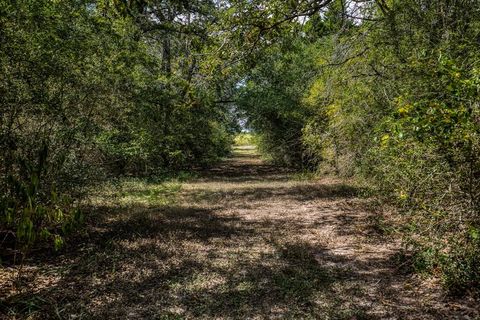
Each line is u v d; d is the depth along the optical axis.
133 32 13.34
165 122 15.48
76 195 6.64
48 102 6.07
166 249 5.85
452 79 3.71
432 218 4.20
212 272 4.91
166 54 17.55
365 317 3.69
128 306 3.91
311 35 8.19
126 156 12.10
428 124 3.51
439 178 4.11
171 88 14.72
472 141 3.61
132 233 6.78
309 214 8.88
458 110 3.46
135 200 10.46
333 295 4.22
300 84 18.16
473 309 3.77
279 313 3.80
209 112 20.05
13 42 5.53
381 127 5.23
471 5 6.82
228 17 6.66
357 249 5.98
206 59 7.46
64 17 7.79
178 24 15.59
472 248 4.05
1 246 5.23
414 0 7.46
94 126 7.76
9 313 3.61
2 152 5.18
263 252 5.79
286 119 20.38
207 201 10.70
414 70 6.31
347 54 8.88
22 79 5.74
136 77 13.13
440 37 6.96
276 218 8.44
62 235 5.95
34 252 5.55
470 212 3.90
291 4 6.34
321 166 16.38
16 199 4.06
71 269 4.91
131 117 12.35
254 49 7.28
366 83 8.72
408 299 4.10
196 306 3.94
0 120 5.38
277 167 24.92
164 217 8.23
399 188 5.31
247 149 64.06
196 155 22.27
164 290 4.33
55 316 3.62
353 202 10.09
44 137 5.82
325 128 13.27
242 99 20.59
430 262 4.49
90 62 8.50
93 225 7.30
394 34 7.57
